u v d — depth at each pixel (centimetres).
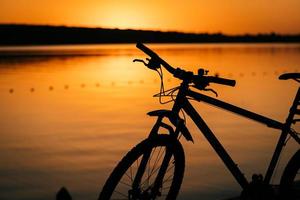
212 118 1188
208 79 388
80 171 717
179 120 382
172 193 395
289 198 420
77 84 2219
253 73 2845
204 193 598
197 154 802
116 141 939
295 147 846
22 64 3506
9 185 643
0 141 941
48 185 645
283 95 1742
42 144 913
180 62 3872
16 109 1406
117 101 1614
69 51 6800
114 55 5716
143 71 3194
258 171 699
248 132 1012
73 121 1184
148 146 367
